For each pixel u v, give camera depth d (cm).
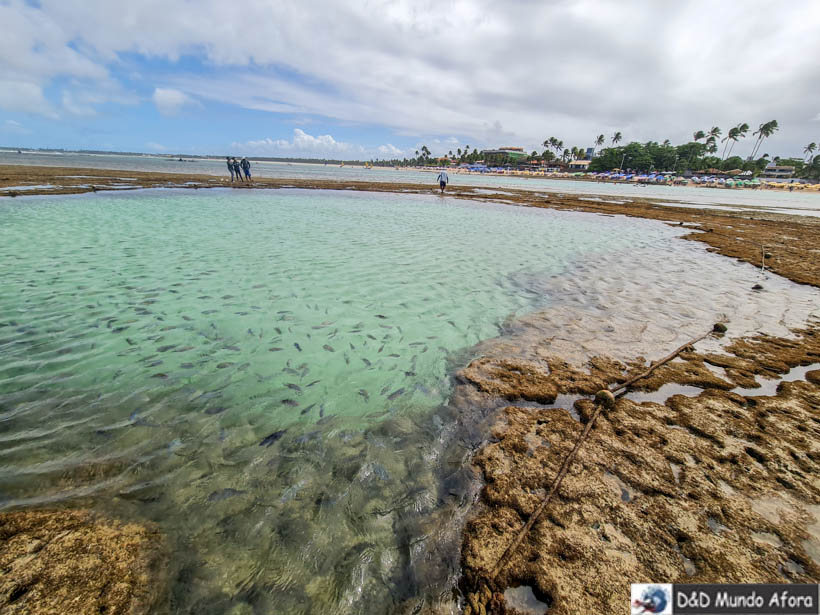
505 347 543
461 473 316
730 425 370
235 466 314
